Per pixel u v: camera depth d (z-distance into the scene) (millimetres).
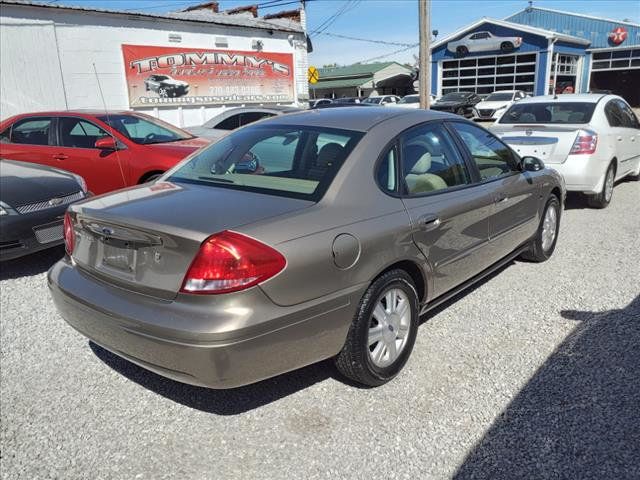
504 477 2432
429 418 2859
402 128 3424
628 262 5133
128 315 2584
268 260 2443
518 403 2955
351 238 2760
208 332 2355
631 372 3203
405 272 3156
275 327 2486
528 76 30750
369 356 2984
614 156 7492
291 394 3113
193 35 16641
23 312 4293
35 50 13219
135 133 7102
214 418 2918
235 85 18219
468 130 4121
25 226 4984
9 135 7402
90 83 14375
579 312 4062
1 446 2711
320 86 53062
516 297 4387
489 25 31500
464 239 3660
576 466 2479
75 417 2941
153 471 2533
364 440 2703
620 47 34594
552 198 5117
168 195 3010
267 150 3355
